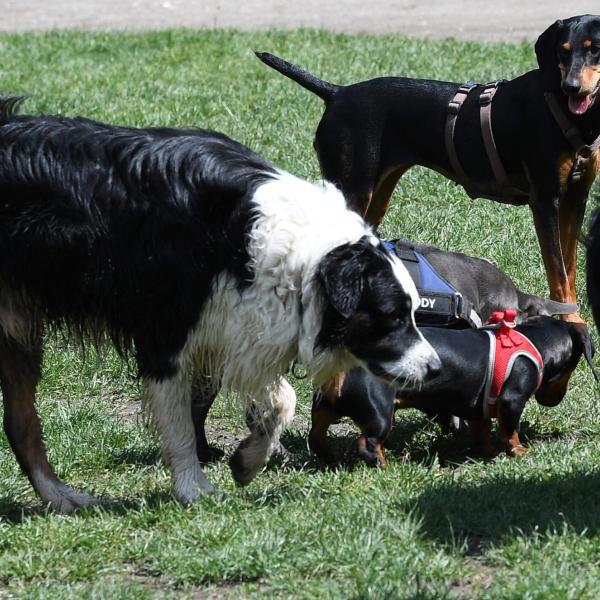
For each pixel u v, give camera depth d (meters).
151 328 8.91
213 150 8.82
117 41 29.27
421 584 7.62
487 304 12.06
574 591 7.35
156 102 22.77
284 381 9.43
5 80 25.09
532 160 13.03
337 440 11.34
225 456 10.96
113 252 8.72
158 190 8.65
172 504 9.15
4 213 8.79
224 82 24.45
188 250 8.67
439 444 11.30
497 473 9.77
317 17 35.38
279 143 20.08
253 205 8.61
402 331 8.63
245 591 7.74
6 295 9.11
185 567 7.94
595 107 12.58
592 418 11.61
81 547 8.47
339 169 14.02
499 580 7.61
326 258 8.45
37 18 36.88
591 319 14.09
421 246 12.12
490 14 34.59
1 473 10.36
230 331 8.83
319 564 7.91
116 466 10.75
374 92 13.82
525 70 24.53
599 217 9.77
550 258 13.12
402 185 18.20
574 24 12.62
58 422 11.52
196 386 9.74
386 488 9.53
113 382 13.02
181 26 33.06
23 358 9.46
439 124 13.56
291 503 9.12
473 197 14.14
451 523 8.48
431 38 30.69
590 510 8.74
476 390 10.47
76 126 8.93
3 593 7.77
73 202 8.68
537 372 10.62
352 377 10.09
